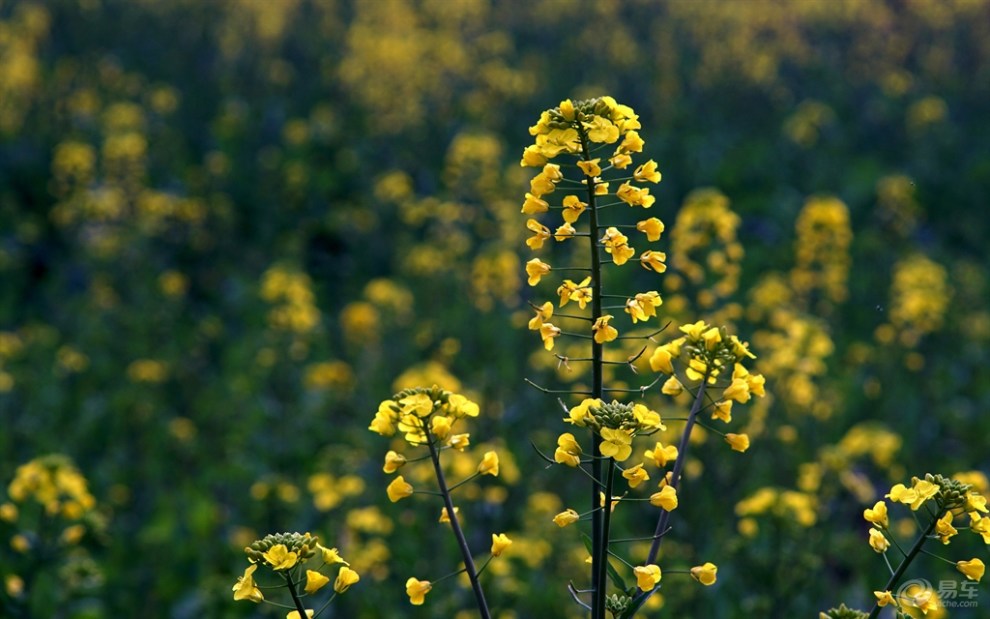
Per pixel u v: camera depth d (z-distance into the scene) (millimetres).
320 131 17203
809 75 21328
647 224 2914
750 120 19016
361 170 16016
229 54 21141
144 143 14188
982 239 14242
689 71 21109
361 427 8945
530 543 6117
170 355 10633
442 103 18828
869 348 9680
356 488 6617
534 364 8250
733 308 6730
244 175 15938
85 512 5555
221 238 13859
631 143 2873
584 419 2781
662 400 6430
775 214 14039
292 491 6906
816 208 8820
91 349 10836
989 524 2703
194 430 9289
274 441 8555
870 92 20188
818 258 8883
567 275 9500
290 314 9531
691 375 3043
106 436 8930
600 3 24594
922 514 6766
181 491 8055
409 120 17594
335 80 20062
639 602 2807
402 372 10289
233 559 6691
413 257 11734
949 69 21406
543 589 5930
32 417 9164
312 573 2742
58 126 16875
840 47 22906
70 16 22234
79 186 13602
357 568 5895
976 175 15250
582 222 12172
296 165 14867
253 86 19953
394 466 2902
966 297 11594
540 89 20125
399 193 14305
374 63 19312
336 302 12945
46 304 12578
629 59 21391
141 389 9664
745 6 24797
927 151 16375
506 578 5773
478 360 9742
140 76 19812
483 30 23984
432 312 11234
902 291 10578
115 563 6895
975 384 9859
